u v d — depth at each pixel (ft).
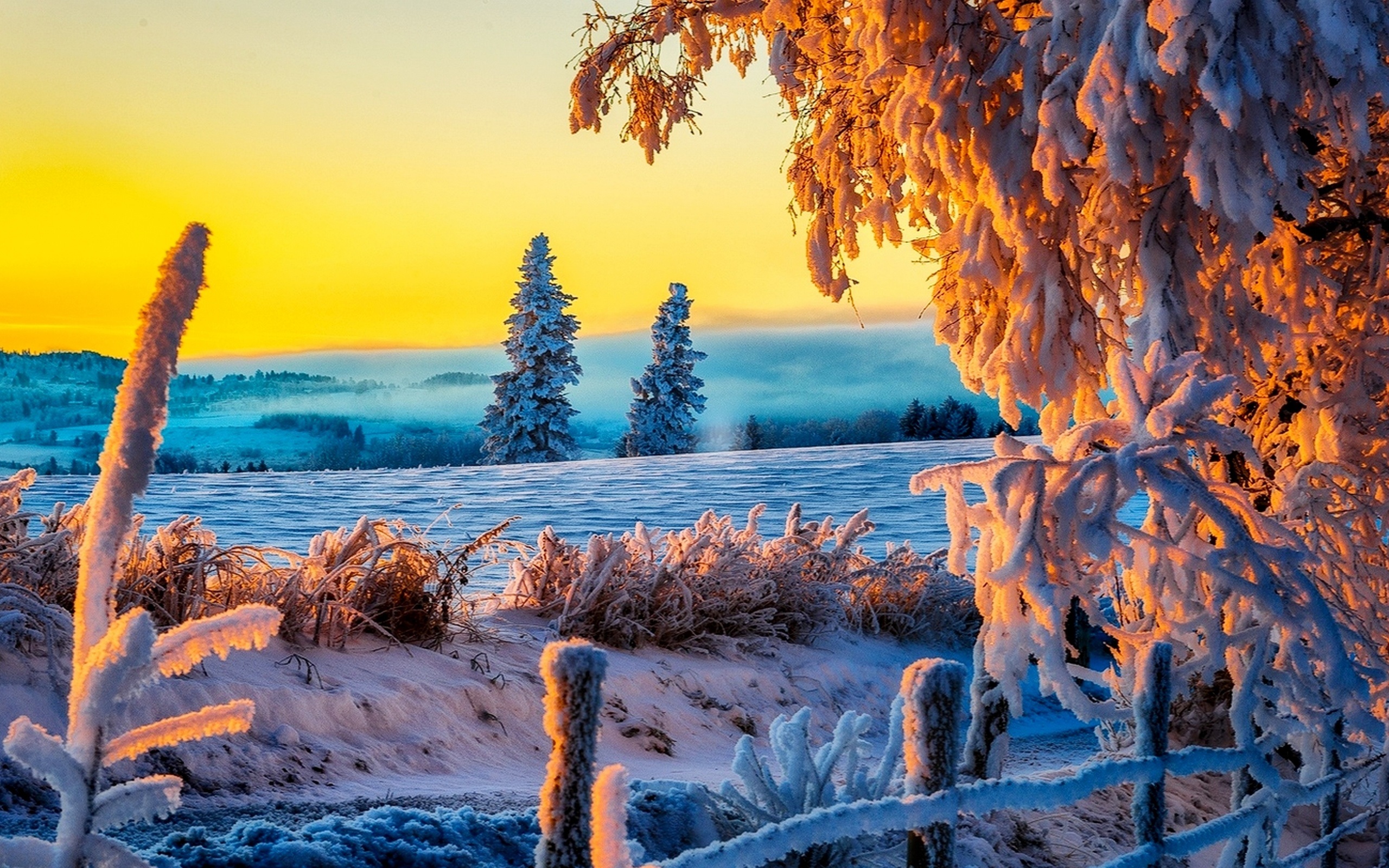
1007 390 20.61
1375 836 20.63
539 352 188.85
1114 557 15.81
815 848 13.07
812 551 41.78
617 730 25.03
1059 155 19.34
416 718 21.33
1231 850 13.79
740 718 28.78
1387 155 22.66
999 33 20.70
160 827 13.73
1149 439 16.01
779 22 26.99
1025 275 20.40
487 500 87.35
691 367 204.64
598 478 112.27
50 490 73.41
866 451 139.44
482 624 29.37
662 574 33.45
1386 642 19.53
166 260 4.72
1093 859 16.83
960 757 17.62
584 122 32.01
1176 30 17.89
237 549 24.11
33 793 14.34
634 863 8.32
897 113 21.11
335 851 10.45
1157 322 19.51
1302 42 18.51
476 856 11.16
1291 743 18.69
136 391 4.69
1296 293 21.36
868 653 38.50
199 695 17.89
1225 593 15.60
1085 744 30.94
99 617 4.82
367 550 26.20
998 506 15.60
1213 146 18.58
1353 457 21.24
